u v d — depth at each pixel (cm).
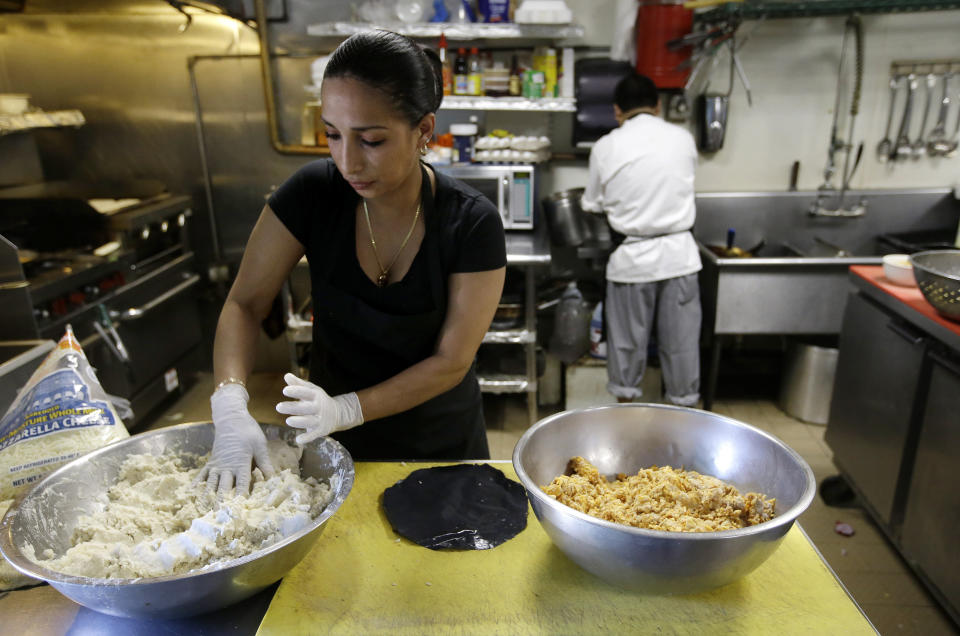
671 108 321
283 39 326
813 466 272
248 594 83
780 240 341
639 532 75
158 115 340
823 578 90
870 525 236
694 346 277
